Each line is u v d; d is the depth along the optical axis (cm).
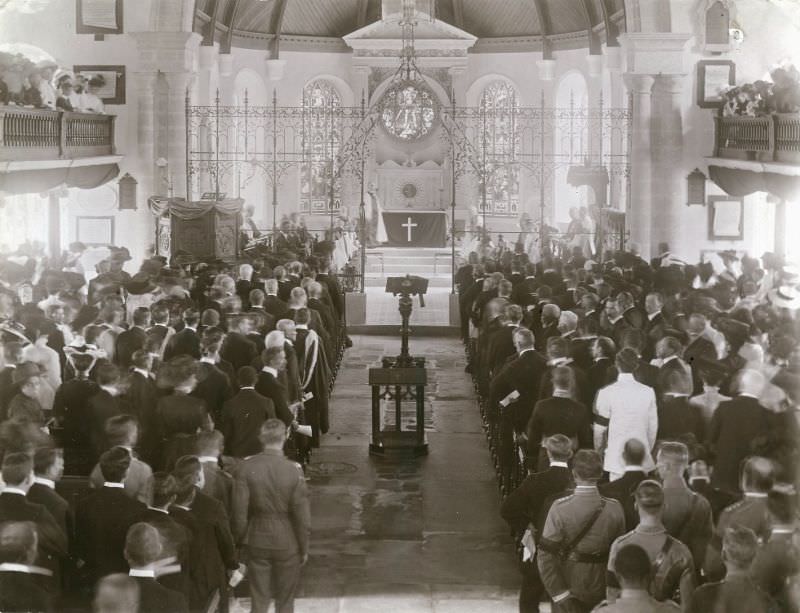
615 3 3250
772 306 1590
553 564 844
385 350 2638
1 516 793
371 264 3744
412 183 3991
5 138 2042
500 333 1558
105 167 2825
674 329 1451
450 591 1144
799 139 2292
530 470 1128
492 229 3978
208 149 3072
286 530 933
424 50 3881
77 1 2892
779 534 789
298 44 3903
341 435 1831
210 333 1221
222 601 911
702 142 2936
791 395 1140
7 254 2277
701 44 2894
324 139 3944
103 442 1079
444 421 1938
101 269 2069
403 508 1439
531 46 3888
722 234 2966
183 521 845
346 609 1091
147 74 2894
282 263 2305
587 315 1506
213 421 1194
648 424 1055
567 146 3838
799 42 2880
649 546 780
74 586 843
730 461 1020
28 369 1127
